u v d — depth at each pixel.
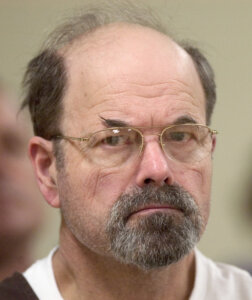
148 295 5.49
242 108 11.23
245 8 11.28
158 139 5.03
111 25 5.58
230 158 11.19
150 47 5.29
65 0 10.95
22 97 6.18
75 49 5.48
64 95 5.40
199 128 5.26
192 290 5.74
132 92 5.07
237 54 11.23
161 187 4.93
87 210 5.16
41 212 6.64
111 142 5.08
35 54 6.12
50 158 5.65
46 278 5.75
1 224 6.31
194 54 5.74
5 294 5.67
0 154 6.27
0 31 10.90
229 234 11.05
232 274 6.07
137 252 4.89
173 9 8.41
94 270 5.50
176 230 4.91
